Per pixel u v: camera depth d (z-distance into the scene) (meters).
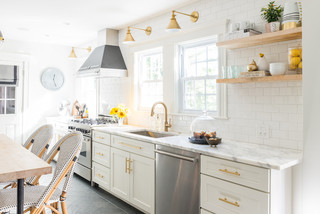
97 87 5.37
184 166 2.38
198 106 3.37
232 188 1.99
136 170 2.99
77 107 5.81
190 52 3.49
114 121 4.52
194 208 2.29
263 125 2.55
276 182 1.84
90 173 3.94
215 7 2.97
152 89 4.10
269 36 2.21
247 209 1.89
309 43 1.93
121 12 3.64
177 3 3.28
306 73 1.95
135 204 3.01
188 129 3.34
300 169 1.99
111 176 3.44
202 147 2.33
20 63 5.50
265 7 2.51
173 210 2.50
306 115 1.95
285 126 2.39
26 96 5.59
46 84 5.81
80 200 3.37
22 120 5.55
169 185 2.55
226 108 2.87
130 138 3.07
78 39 5.38
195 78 3.35
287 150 2.27
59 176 1.90
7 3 3.33
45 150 2.53
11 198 1.94
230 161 2.01
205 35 3.08
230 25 2.79
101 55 4.35
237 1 2.75
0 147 2.31
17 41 5.45
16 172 1.61
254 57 2.61
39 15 3.81
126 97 4.49
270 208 1.78
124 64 4.46
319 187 1.89
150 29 3.90
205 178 2.19
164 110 3.72
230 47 2.69
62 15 3.80
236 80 2.48
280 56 2.40
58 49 5.99
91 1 3.25
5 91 5.36
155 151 2.67
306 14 1.94
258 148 2.34
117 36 4.62
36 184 2.41
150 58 4.16
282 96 2.41
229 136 2.86
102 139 3.64
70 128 4.51
